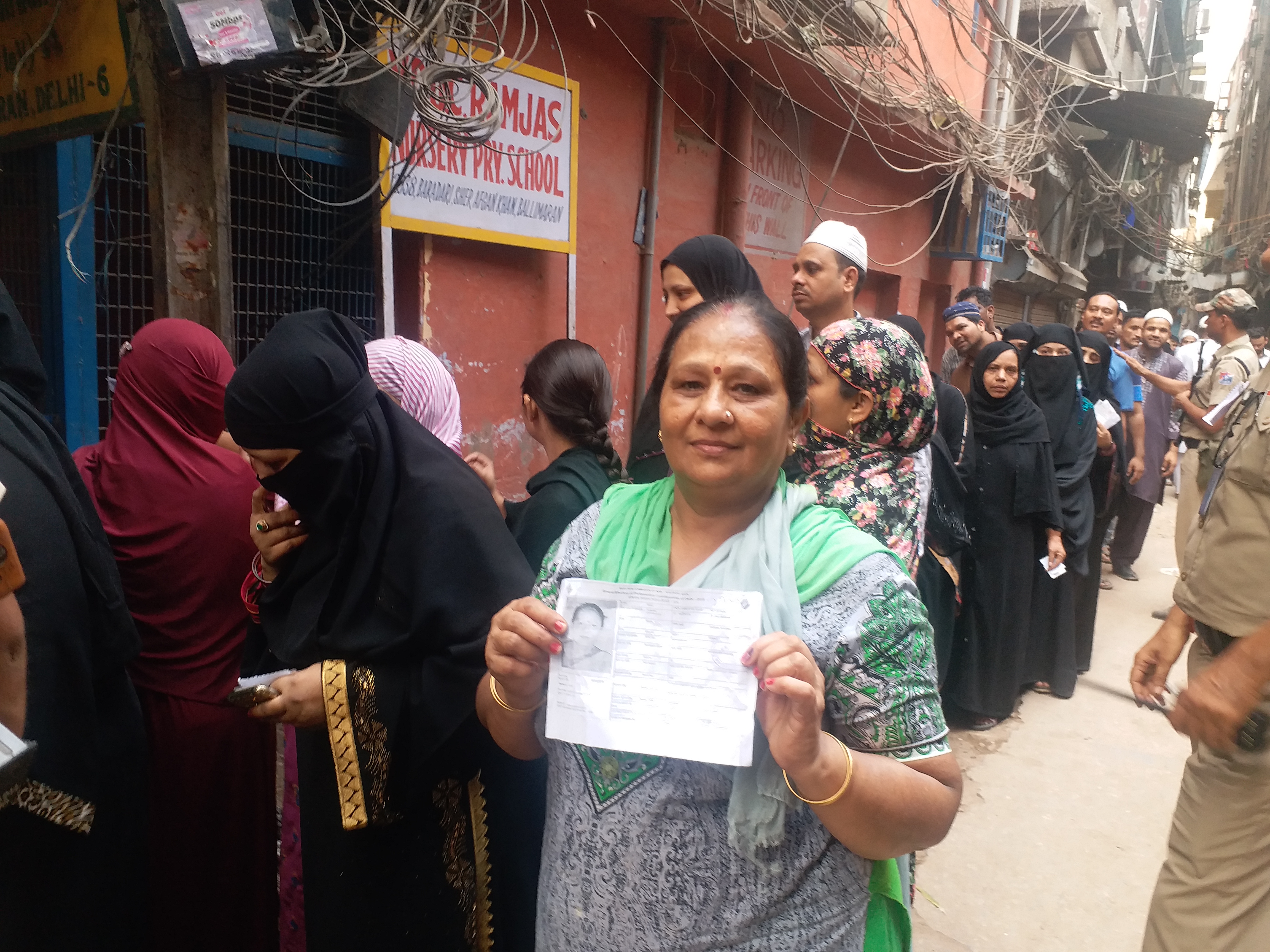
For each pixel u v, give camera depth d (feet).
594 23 13.01
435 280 12.09
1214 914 5.65
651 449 7.99
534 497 6.72
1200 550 6.22
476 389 13.05
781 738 3.01
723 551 3.46
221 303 7.34
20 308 8.95
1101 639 17.06
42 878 5.05
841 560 3.38
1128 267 62.13
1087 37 38.04
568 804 3.67
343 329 5.11
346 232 10.71
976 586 12.45
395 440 5.17
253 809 6.45
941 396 11.93
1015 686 12.75
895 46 18.19
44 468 4.99
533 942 5.70
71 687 5.01
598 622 3.31
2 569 4.33
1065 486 13.53
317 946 5.23
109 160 8.82
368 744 4.81
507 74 12.13
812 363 5.72
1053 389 13.96
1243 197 83.25
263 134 9.60
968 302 17.19
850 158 23.47
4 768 3.45
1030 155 25.59
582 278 14.73
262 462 5.04
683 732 3.13
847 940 3.54
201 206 7.22
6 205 8.95
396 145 9.23
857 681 3.28
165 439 6.30
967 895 8.81
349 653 4.91
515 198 12.57
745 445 3.31
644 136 15.62
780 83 18.49
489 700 4.03
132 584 6.18
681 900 3.39
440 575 4.82
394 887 5.07
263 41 6.88
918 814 3.20
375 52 8.11
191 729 6.23
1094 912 8.59
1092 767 11.64
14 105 8.16
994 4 28.96
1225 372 16.11
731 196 18.10
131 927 5.75
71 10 7.21
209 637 6.25
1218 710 4.58
